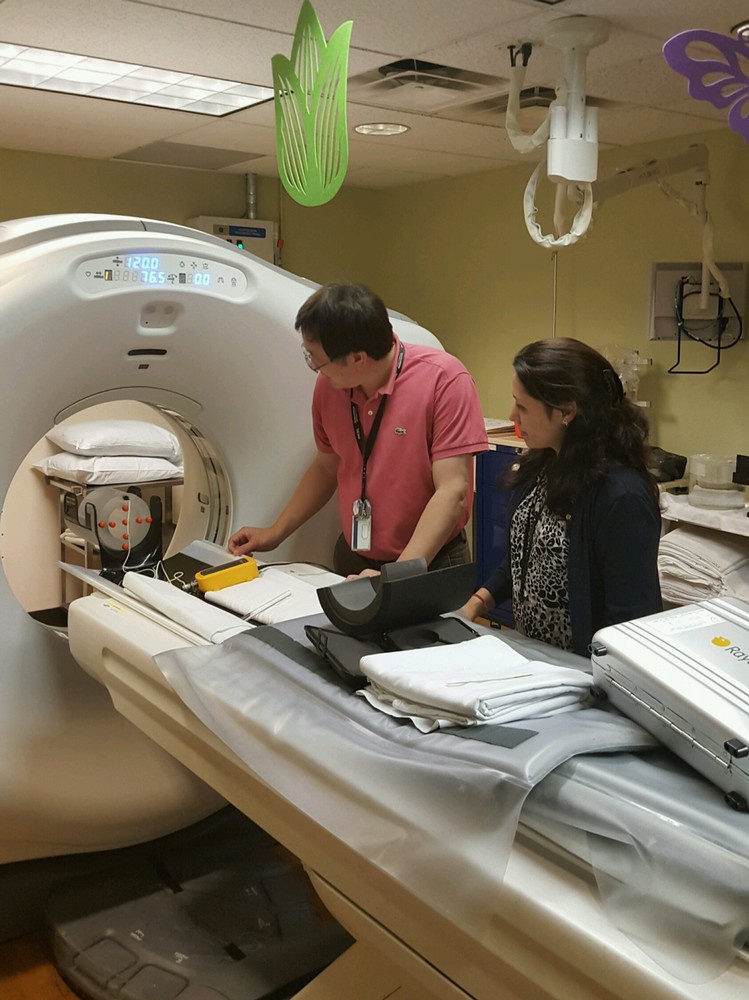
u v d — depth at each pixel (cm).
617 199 434
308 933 208
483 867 104
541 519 181
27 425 205
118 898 220
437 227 538
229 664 153
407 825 113
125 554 215
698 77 163
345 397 219
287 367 241
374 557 225
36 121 384
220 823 250
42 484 382
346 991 167
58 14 253
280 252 540
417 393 211
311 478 237
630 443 169
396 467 215
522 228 486
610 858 99
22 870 223
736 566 347
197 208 511
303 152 201
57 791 212
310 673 143
